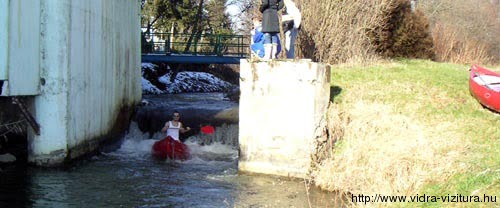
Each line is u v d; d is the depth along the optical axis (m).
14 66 9.80
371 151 9.41
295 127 10.15
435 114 11.05
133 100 17.73
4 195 8.88
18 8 9.88
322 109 10.39
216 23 40.88
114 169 11.13
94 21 12.75
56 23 10.69
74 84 11.36
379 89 12.62
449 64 17.39
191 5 38.88
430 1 31.06
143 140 15.02
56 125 10.84
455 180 7.36
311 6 15.66
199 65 43.09
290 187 9.52
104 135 13.71
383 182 8.25
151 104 20.05
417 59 18.48
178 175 10.64
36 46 10.56
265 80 10.33
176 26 39.31
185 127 15.27
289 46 12.67
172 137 13.41
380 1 16.62
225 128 14.45
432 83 13.19
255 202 8.62
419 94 12.24
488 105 11.25
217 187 9.63
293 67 10.09
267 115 10.38
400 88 12.67
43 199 8.71
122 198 8.88
